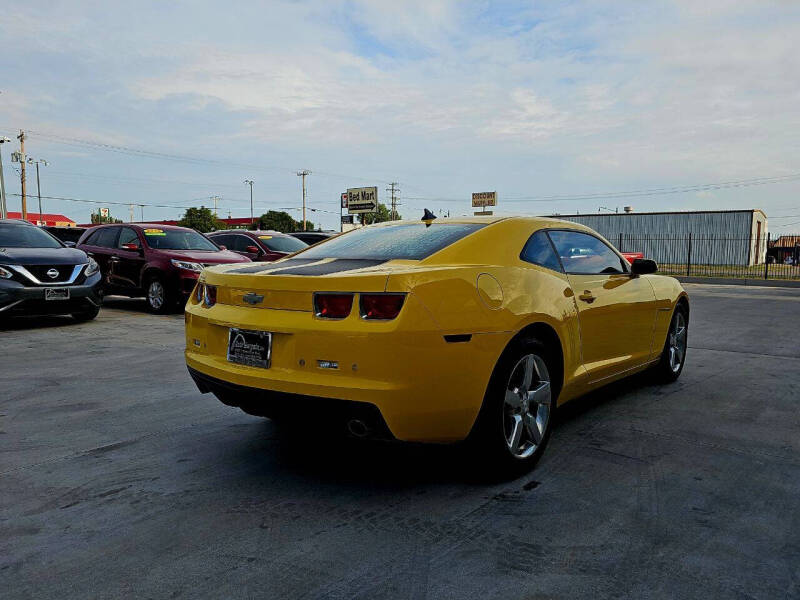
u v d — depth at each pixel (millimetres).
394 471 3283
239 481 3131
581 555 2385
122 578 2221
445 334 2766
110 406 4504
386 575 2238
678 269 31531
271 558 2361
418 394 2703
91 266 8828
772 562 2336
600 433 3955
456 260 3172
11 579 2211
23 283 7953
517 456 3180
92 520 2688
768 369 5973
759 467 3346
